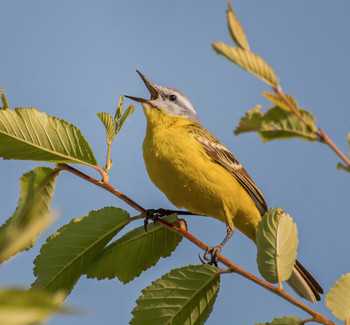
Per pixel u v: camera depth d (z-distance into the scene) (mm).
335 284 5438
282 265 6117
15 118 6676
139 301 6684
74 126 6965
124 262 7762
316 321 5418
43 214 6750
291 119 4141
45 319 1803
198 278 6695
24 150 6824
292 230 6211
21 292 1787
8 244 2729
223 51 3756
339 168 4027
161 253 7910
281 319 5426
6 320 1759
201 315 6707
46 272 6957
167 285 6738
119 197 7281
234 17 3828
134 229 7809
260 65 3832
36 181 6820
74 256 7129
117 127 7473
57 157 6969
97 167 7164
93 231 7203
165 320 6676
